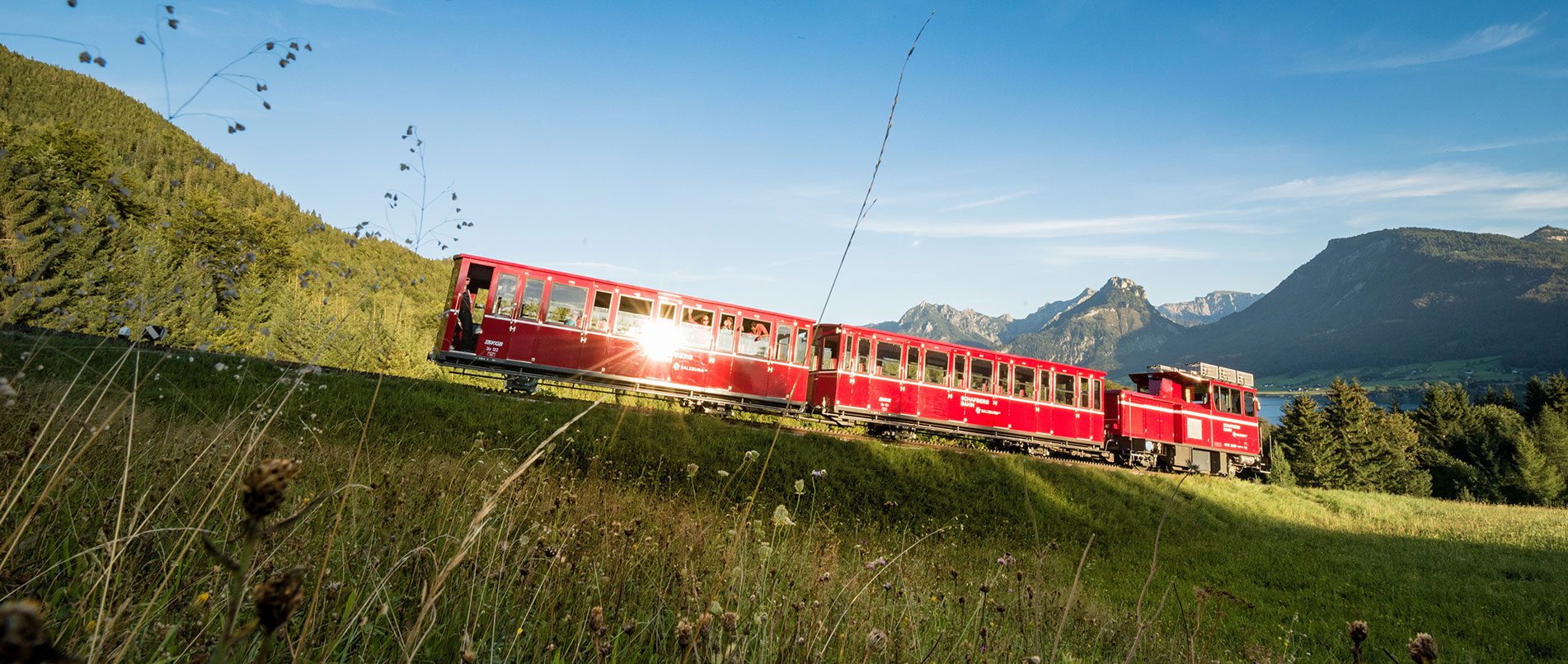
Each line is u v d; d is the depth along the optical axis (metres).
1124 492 20.16
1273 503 24.11
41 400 3.86
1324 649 9.66
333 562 2.95
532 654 2.78
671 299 19.03
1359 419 59.62
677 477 13.70
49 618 2.12
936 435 23.19
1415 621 11.52
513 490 4.35
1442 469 59.56
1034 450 23.97
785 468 15.73
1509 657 10.02
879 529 13.67
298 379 3.65
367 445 6.41
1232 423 29.31
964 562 9.65
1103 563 14.77
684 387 18.94
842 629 3.25
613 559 3.88
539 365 17.41
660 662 2.89
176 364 9.17
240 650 2.28
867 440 18.50
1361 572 15.20
